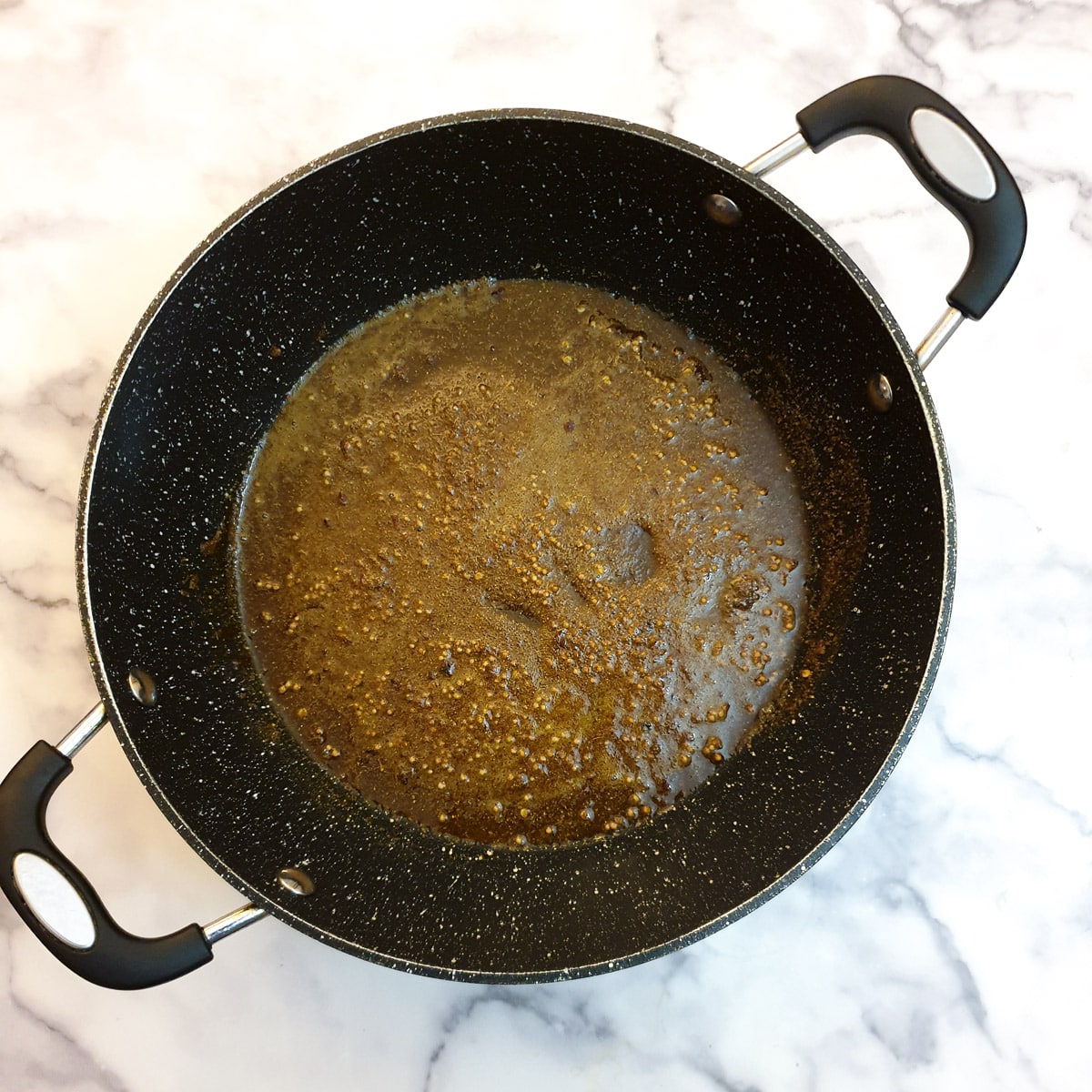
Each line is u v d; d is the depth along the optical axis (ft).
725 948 1.68
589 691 1.69
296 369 1.74
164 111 1.73
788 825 1.61
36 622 1.69
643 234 1.68
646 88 1.73
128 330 1.71
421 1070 1.66
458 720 1.69
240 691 1.70
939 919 1.68
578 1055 1.66
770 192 1.52
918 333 1.72
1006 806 1.69
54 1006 1.66
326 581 1.72
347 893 1.62
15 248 1.71
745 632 1.69
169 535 1.67
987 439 1.71
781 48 1.73
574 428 1.73
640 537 1.72
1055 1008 1.66
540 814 1.68
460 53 1.73
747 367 1.73
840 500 1.68
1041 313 1.72
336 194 1.59
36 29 1.73
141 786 1.67
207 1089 1.65
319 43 1.73
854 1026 1.66
